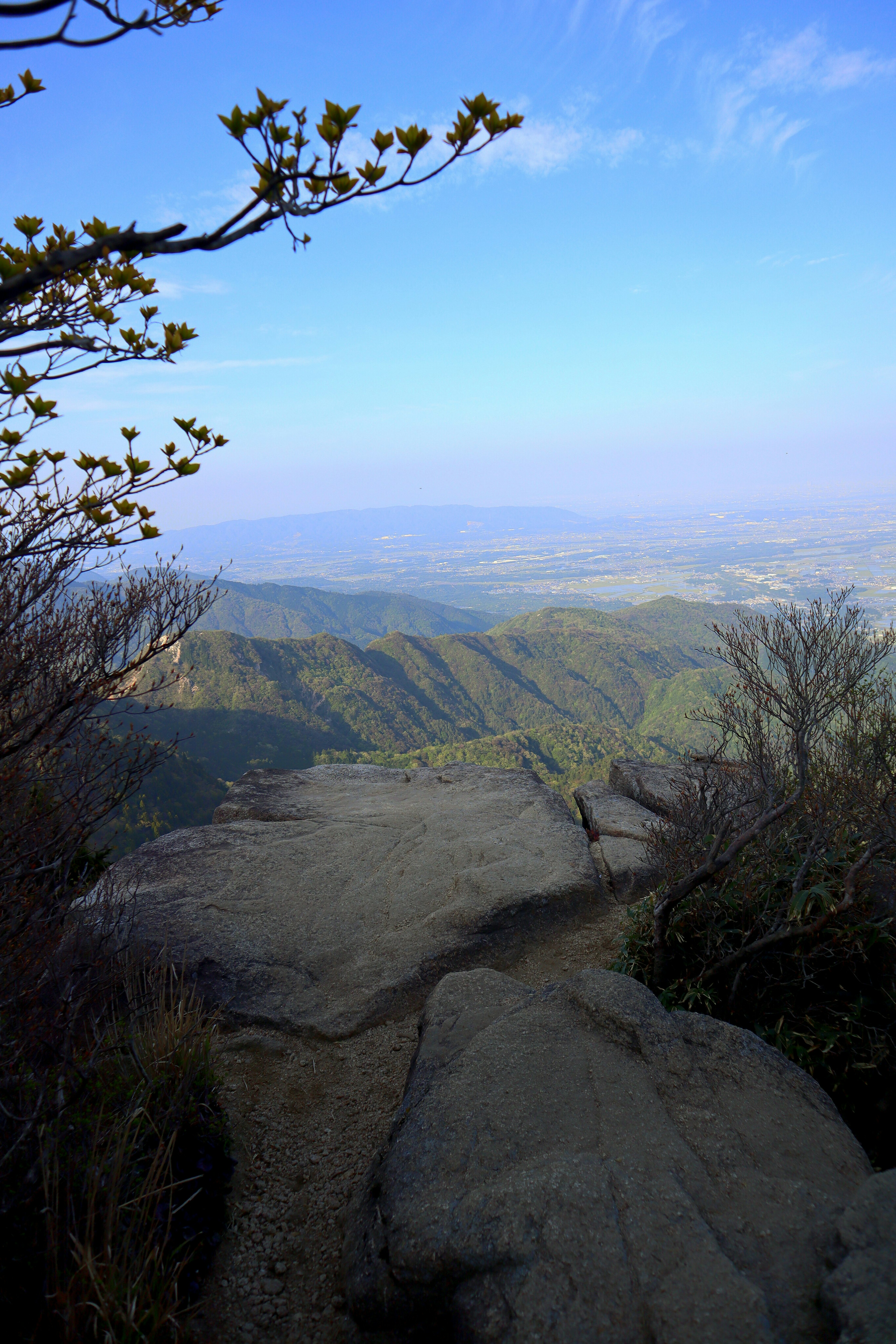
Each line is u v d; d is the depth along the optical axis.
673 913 2.97
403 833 4.96
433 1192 1.75
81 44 1.18
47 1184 1.62
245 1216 2.17
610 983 2.44
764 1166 1.75
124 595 2.21
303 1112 2.67
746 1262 1.46
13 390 1.52
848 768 2.96
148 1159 2.03
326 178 1.29
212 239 1.29
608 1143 1.80
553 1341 1.33
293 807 5.50
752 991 2.74
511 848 4.56
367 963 3.55
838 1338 1.24
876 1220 1.48
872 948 2.62
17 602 1.95
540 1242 1.52
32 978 2.03
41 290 1.75
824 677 2.72
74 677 2.08
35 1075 1.95
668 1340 1.29
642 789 5.71
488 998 2.61
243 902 3.98
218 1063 2.95
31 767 2.01
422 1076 2.23
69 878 2.74
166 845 4.61
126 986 2.58
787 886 2.90
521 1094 2.02
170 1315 1.51
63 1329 1.47
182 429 1.68
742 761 3.11
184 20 1.31
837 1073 2.43
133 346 1.74
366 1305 1.63
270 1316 1.81
